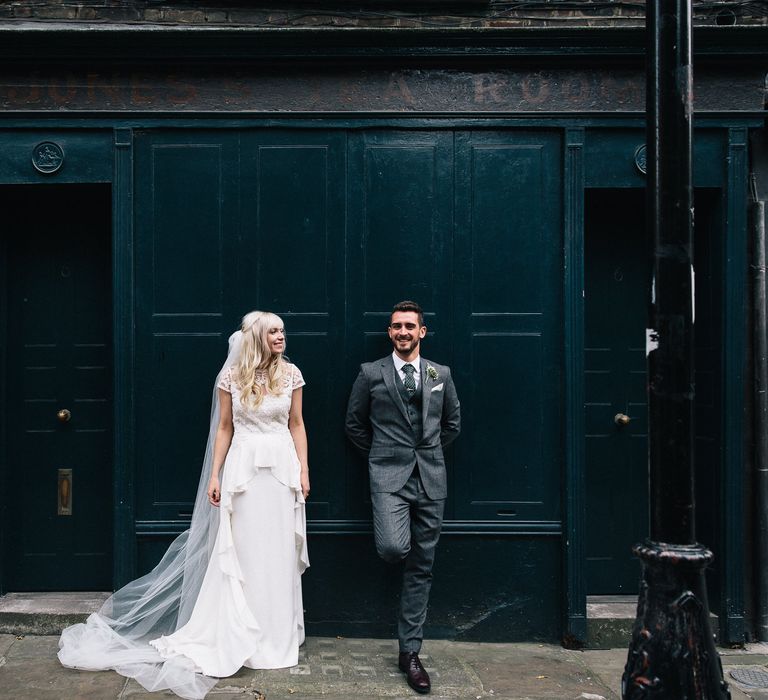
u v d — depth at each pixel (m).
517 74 4.30
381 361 3.93
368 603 4.26
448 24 4.49
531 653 4.12
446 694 3.54
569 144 4.29
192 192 4.32
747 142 4.32
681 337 2.65
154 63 4.23
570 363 4.27
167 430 4.29
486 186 4.34
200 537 3.99
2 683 3.55
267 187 4.32
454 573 4.28
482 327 4.33
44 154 4.27
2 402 4.54
